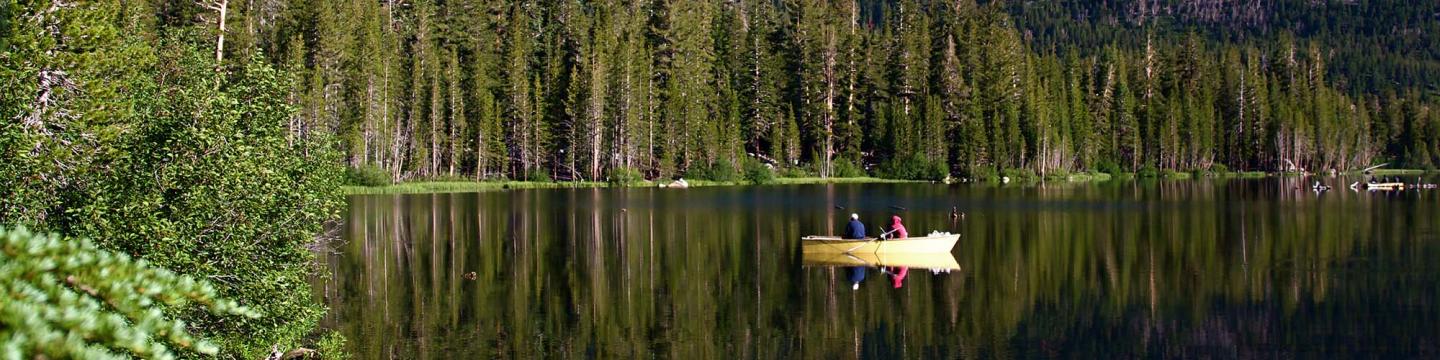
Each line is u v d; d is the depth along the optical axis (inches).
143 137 481.1
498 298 868.6
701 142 3390.7
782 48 4077.3
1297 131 4220.0
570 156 3257.9
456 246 1258.6
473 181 3127.5
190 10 1828.2
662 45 3695.9
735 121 3582.7
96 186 458.0
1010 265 1065.5
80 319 206.4
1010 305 831.7
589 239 1352.1
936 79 3973.9
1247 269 1011.9
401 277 981.8
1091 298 856.9
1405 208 1866.4
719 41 4244.6
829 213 1841.8
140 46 570.6
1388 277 939.3
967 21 4293.8
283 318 545.0
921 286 927.7
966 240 1326.3
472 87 3321.9
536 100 3253.0
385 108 2955.2
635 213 1840.6
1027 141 3631.9
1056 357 657.6
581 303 847.1
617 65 3309.5
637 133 3302.2
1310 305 811.4
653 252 1202.0
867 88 3863.2
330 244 1257.4
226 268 495.2
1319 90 4702.3
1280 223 1545.3
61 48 508.4
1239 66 4616.1
